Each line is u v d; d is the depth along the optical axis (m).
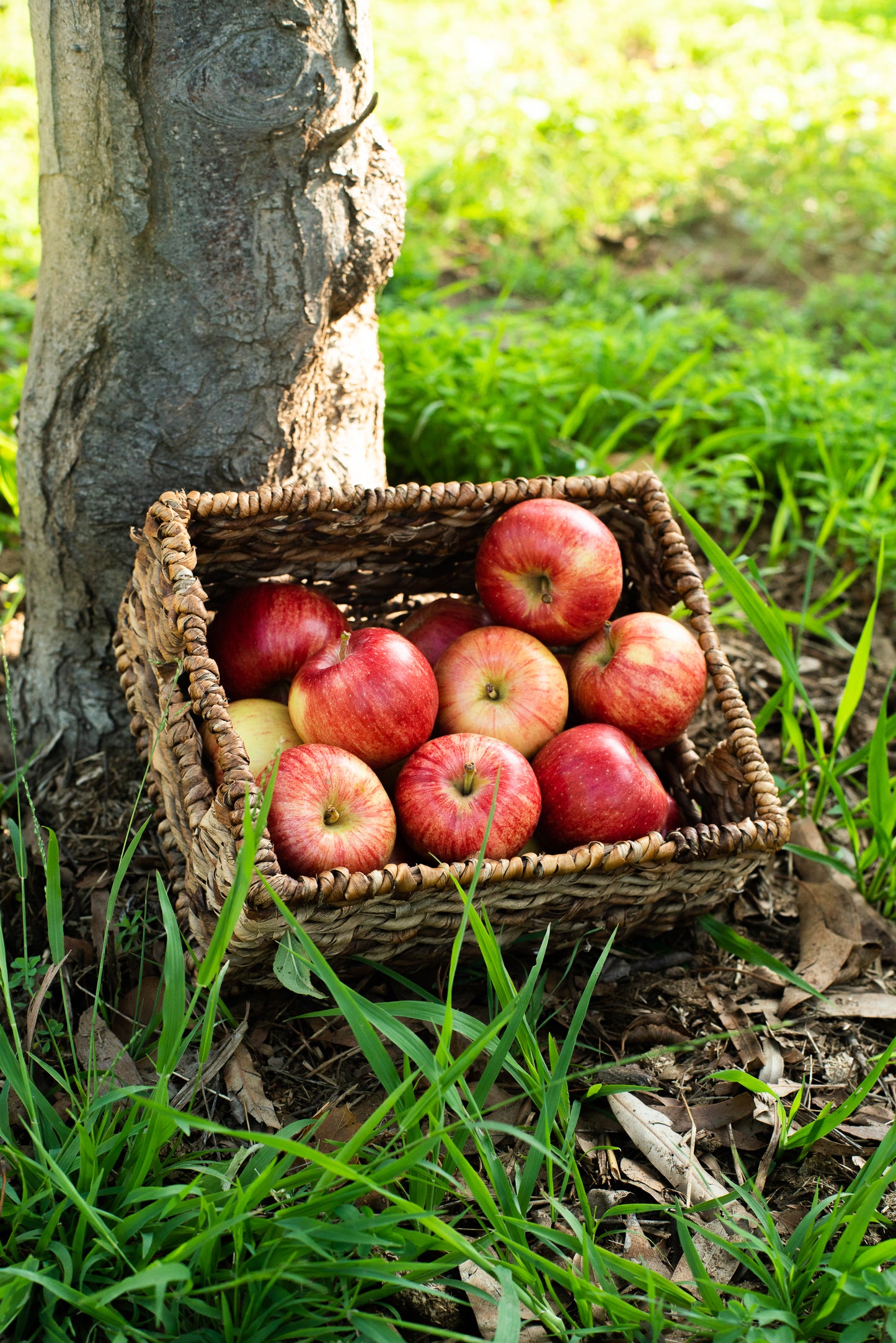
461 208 4.87
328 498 1.84
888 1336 1.38
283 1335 1.29
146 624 1.81
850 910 2.14
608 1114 1.75
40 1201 1.42
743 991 2.00
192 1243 1.24
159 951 1.91
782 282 4.76
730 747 1.92
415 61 5.91
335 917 1.56
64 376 2.04
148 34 1.75
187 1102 1.66
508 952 1.92
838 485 3.10
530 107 5.30
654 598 2.18
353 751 1.78
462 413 3.09
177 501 1.73
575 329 3.66
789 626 2.99
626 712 1.94
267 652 1.93
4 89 5.25
